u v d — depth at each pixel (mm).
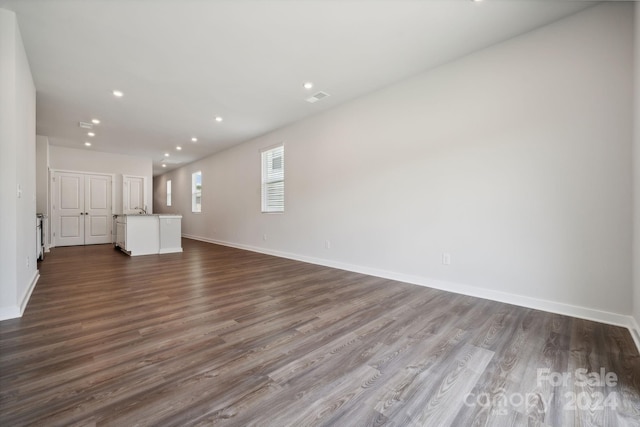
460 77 3020
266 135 5785
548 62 2490
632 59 2133
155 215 5859
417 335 2018
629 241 2154
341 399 1331
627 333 2043
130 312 2441
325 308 2570
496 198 2775
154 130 5566
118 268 4285
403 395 1365
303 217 4941
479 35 2643
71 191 7074
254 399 1323
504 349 1817
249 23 2461
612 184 2221
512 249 2684
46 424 1149
